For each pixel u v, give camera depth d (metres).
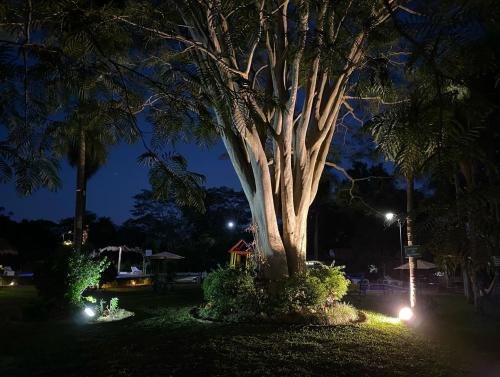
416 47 1.43
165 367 7.37
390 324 12.22
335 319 12.13
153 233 47.09
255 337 9.70
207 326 11.32
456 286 26.14
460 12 1.39
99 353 8.42
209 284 13.60
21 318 12.80
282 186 13.80
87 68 2.43
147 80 2.48
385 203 24.73
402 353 8.70
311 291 12.59
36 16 2.25
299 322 11.81
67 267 13.41
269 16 4.37
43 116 2.47
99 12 2.59
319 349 8.77
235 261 25.25
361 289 22.05
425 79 1.56
